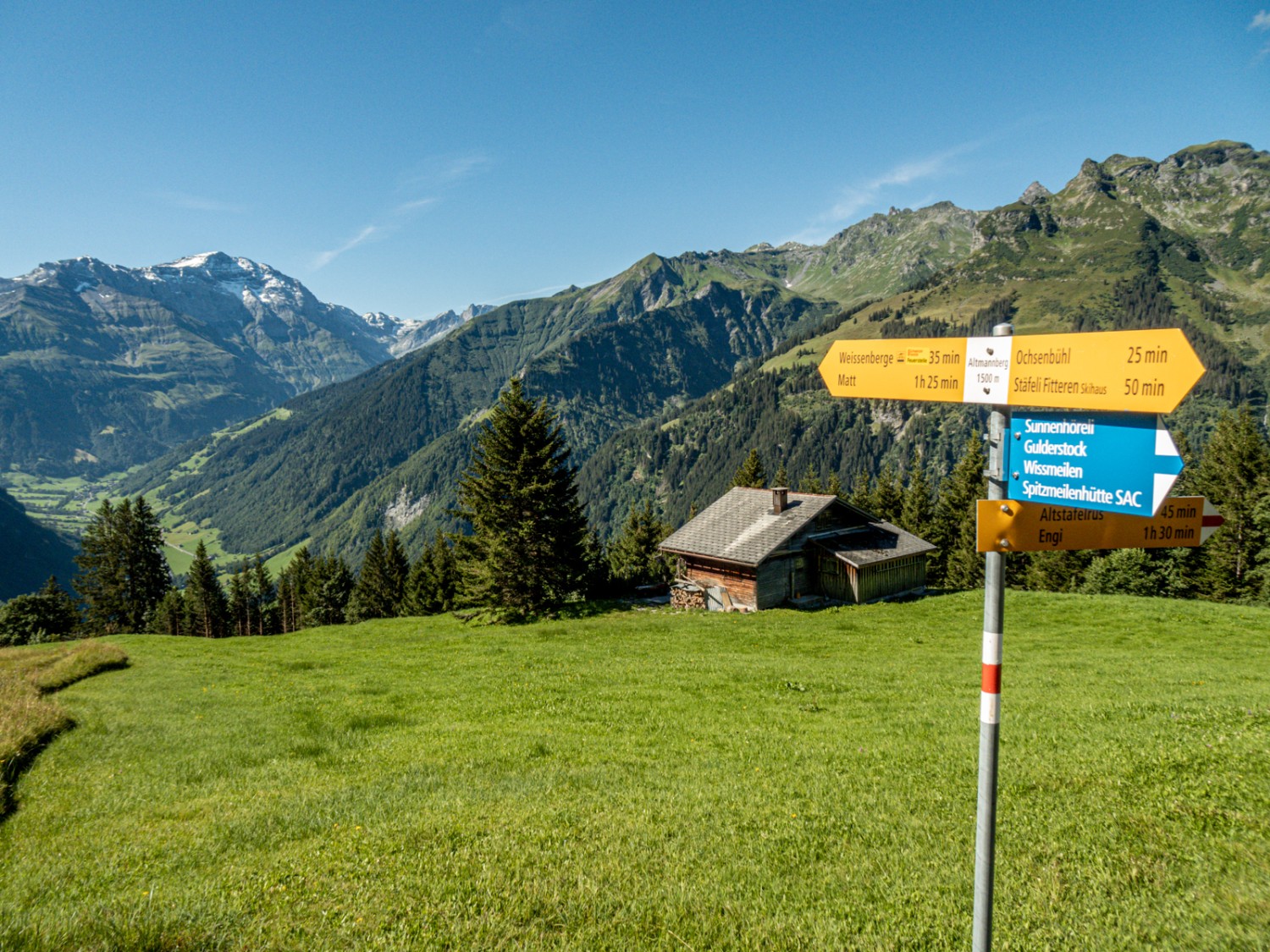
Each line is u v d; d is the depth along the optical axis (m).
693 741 13.51
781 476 88.88
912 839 8.20
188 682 24.70
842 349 5.18
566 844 8.31
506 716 16.64
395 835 8.75
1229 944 5.70
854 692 17.77
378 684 22.20
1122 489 3.51
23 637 79.69
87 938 6.04
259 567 107.50
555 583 46.12
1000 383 4.14
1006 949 5.86
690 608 43.16
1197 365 3.16
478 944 6.15
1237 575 55.78
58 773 13.27
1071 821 8.27
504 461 44.91
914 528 75.38
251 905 6.89
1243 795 8.38
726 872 7.52
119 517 80.31
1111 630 30.77
